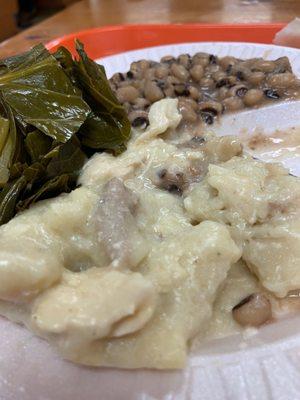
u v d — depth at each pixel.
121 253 0.09
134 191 0.11
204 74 0.17
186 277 0.09
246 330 0.09
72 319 0.08
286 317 0.09
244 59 0.18
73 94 0.12
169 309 0.09
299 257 0.09
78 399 0.08
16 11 0.39
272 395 0.07
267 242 0.10
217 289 0.09
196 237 0.09
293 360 0.08
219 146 0.12
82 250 0.10
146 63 0.17
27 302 0.08
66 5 0.42
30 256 0.08
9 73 0.12
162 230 0.10
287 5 0.23
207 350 0.08
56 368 0.08
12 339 0.09
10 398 0.08
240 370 0.08
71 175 0.12
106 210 0.10
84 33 0.21
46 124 0.11
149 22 0.23
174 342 0.08
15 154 0.11
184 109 0.15
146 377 0.08
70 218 0.10
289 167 0.13
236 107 0.15
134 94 0.16
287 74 0.16
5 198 0.11
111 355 0.08
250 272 0.10
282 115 0.15
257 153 0.14
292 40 0.18
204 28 0.21
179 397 0.08
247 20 0.22
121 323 0.08
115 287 0.08
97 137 0.13
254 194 0.10
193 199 0.11
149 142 0.13
